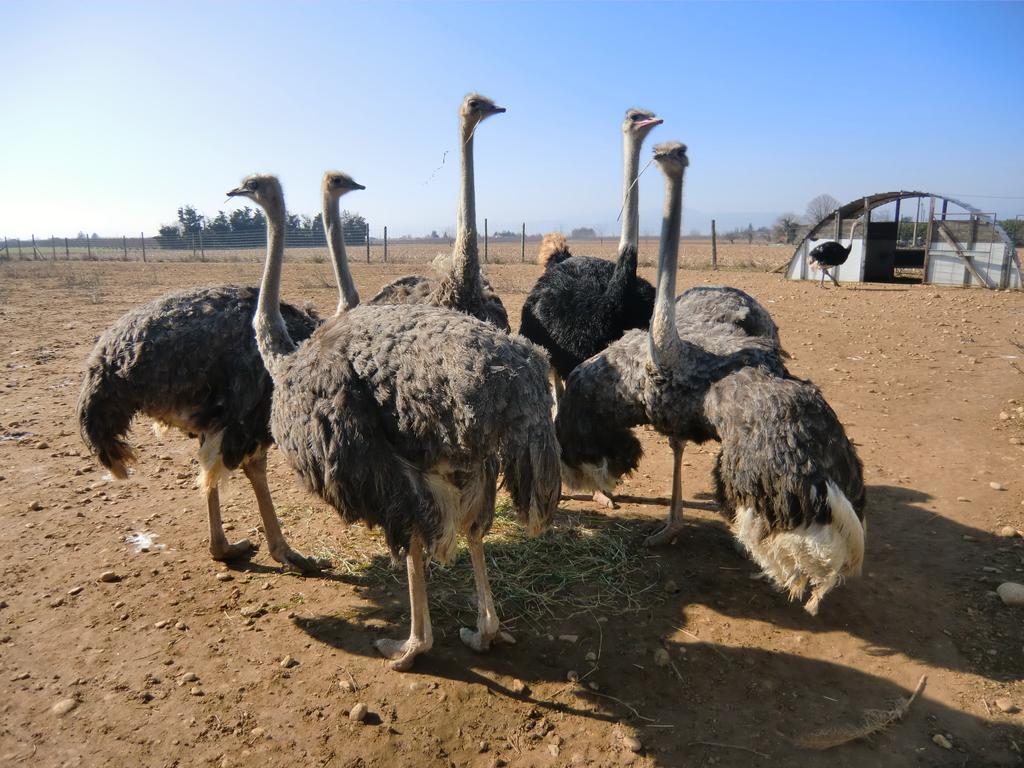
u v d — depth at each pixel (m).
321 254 34.34
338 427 2.98
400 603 3.98
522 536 4.71
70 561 4.33
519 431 2.95
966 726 3.06
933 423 6.59
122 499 5.18
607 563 4.38
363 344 3.08
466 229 5.42
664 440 6.57
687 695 3.26
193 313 3.83
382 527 3.07
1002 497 5.06
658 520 4.97
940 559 4.31
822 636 3.66
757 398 3.56
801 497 3.34
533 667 3.45
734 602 3.98
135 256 38.47
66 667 3.41
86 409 3.70
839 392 7.59
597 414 4.34
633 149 5.43
